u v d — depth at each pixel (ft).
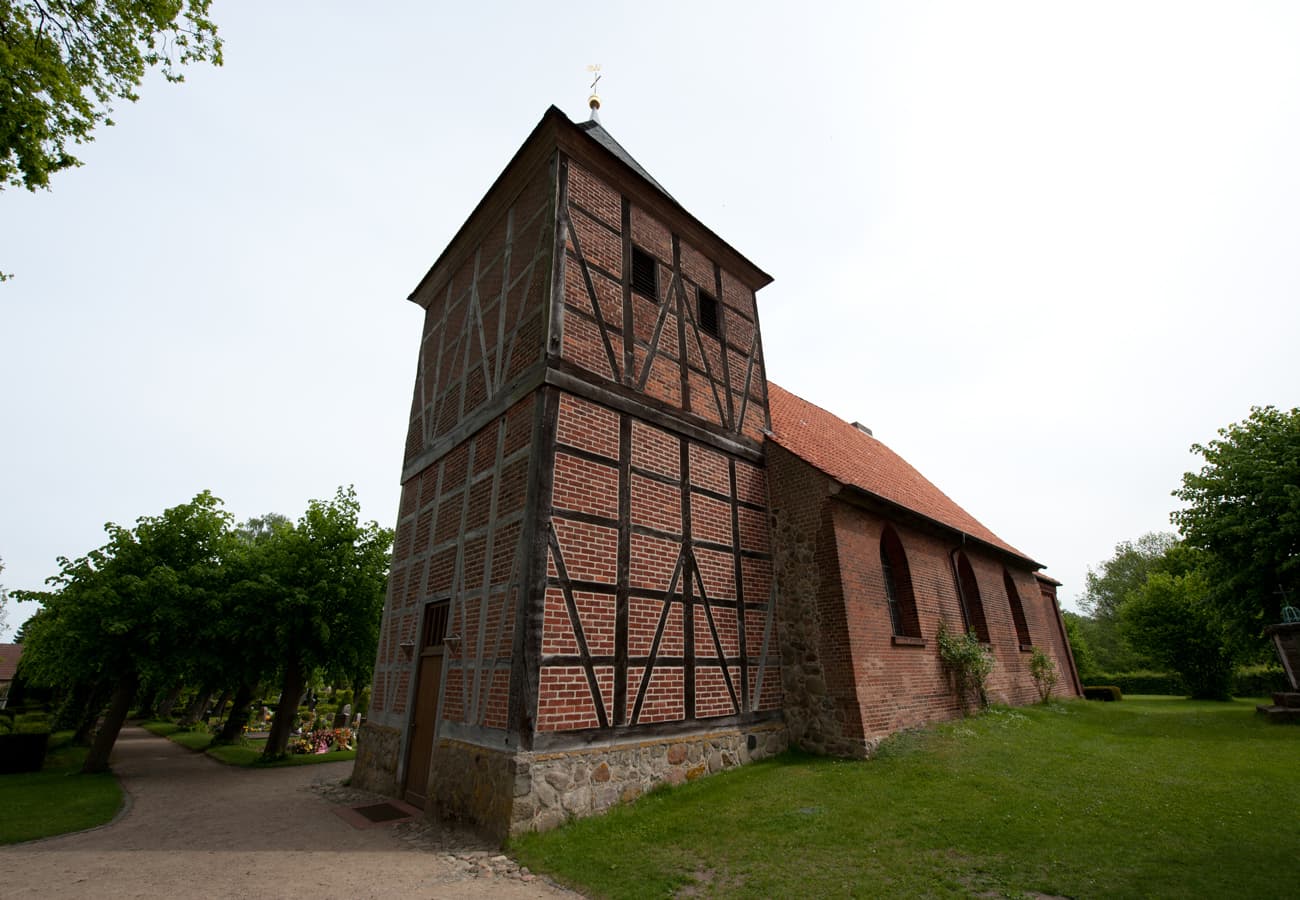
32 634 51.83
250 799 31.12
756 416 37.32
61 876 17.79
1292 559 50.34
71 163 23.93
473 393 32.19
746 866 16.97
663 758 24.36
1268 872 14.42
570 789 21.17
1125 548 159.74
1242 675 72.28
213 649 46.73
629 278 31.63
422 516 33.88
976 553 45.80
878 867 16.35
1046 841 17.16
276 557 51.55
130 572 44.96
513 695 21.44
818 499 32.42
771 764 27.35
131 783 37.70
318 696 103.09
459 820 22.54
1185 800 20.04
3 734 43.65
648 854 18.17
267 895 16.15
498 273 33.32
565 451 25.03
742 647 29.71
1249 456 54.95
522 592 22.48
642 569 26.30
